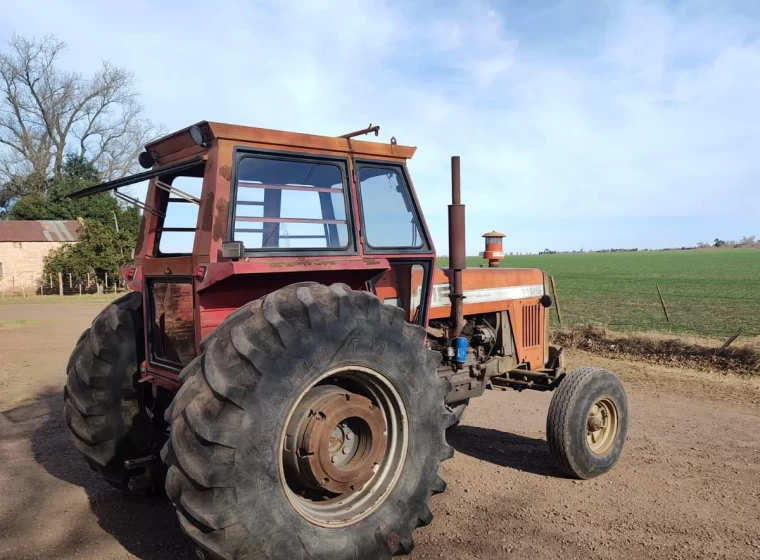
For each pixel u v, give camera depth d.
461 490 4.39
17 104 40.66
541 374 5.09
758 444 5.51
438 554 3.41
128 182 3.61
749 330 12.88
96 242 32.41
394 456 3.18
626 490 4.39
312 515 2.87
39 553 3.41
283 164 3.34
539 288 5.63
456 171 4.13
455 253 4.21
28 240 34.88
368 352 3.00
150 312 3.78
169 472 2.61
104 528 3.73
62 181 40.16
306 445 2.87
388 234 3.79
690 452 5.27
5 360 9.95
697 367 9.16
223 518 2.51
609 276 39.94
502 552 3.44
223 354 2.66
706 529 3.74
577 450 4.50
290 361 2.69
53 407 6.87
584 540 3.59
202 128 3.07
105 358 3.83
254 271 2.90
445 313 4.48
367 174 3.70
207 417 2.53
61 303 25.12
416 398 3.19
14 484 4.48
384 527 3.04
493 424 6.24
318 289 2.99
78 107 41.31
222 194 3.03
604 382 4.71
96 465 3.92
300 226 3.37
